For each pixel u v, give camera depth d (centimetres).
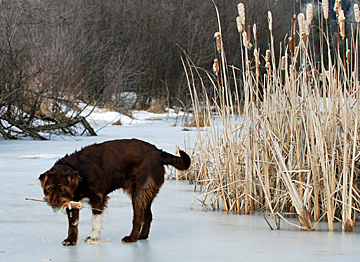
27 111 1418
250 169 506
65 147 1090
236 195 507
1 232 404
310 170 454
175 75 3014
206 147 636
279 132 511
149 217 401
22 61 1512
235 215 493
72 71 1841
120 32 3039
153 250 357
